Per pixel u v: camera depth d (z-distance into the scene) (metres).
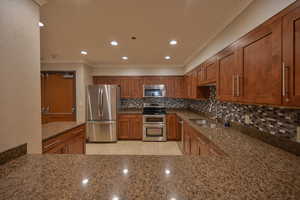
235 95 1.85
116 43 3.05
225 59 2.14
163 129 4.91
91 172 1.01
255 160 1.22
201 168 1.06
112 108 4.79
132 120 5.01
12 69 1.27
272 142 1.63
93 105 4.73
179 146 4.40
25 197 0.76
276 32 1.24
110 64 5.11
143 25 2.27
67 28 2.37
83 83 4.64
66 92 4.66
